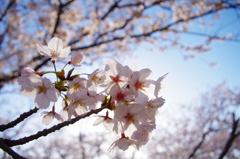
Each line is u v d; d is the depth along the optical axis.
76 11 8.93
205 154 16.45
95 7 9.38
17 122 1.42
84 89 1.39
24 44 8.91
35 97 1.41
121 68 1.44
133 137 1.43
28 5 8.75
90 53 9.99
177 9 9.26
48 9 8.83
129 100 1.37
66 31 8.22
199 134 15.57
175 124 16.59
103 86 1.40
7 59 8.88
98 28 9.34
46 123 1.76
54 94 1.40
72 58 1.54
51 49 1.64
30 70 1.44
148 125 1.44
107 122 1.61
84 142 14.77
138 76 1.45
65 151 15.09
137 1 9.04
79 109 1.50
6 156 7.04
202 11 8.89
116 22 9.45
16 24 9.04
